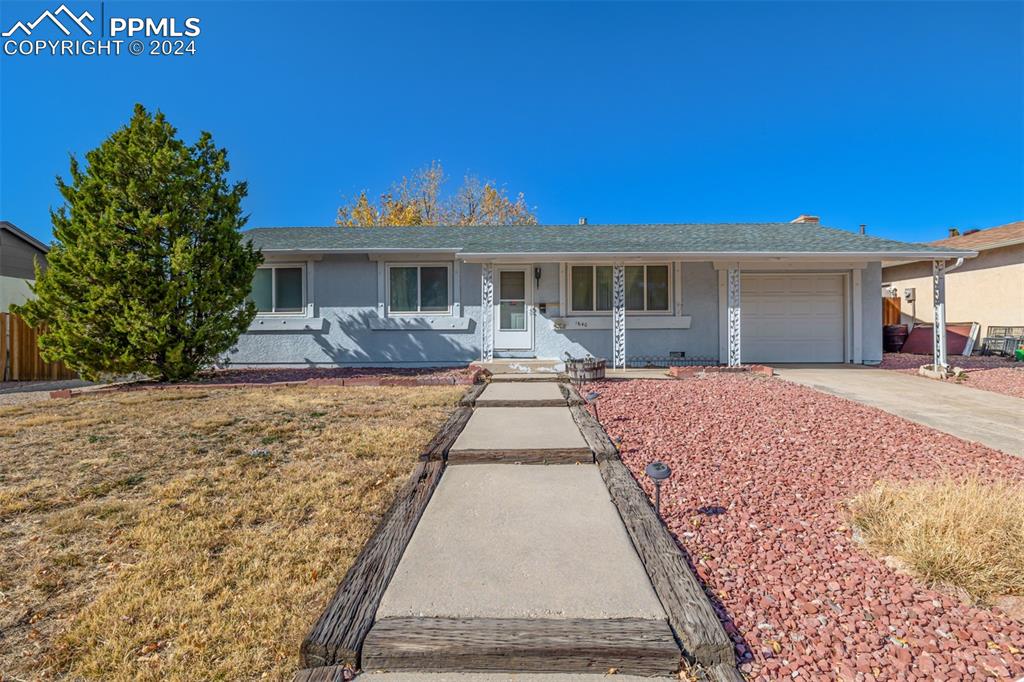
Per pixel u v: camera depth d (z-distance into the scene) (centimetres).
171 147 850
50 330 838
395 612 215
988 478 395
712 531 304
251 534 299
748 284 1190
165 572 258
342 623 206
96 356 812
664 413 604
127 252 805
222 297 862
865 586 246
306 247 1138
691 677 188
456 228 1409
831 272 1180
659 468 305
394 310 1179
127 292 805
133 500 347
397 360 1172
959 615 224
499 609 218
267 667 194
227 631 213
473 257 1008
